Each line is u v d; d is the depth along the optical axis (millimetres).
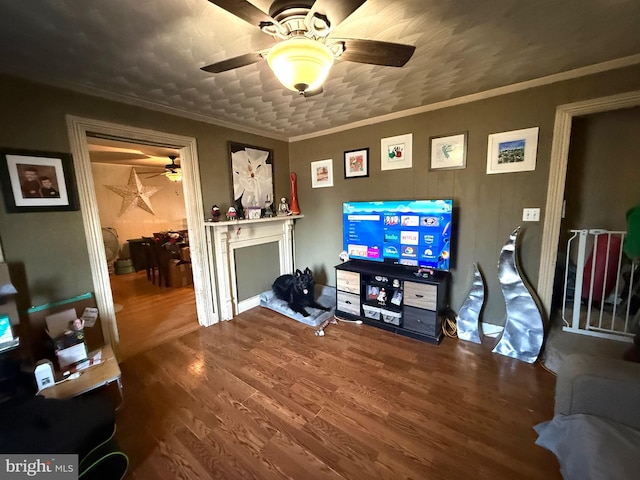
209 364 2281
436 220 2557
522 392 1870
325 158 3516
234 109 2613
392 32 1468
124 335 2811
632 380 1138
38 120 1887
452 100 2514
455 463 1387
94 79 1941
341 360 2299
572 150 2705
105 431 1329
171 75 1889
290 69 1200
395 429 1599
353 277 2918
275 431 1607
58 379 1705
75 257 2100
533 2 1241
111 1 1157
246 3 938
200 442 1546
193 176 2795
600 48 1688
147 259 4844
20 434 1205
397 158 2918
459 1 1229
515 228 2393
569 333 2195
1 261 1780
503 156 2361
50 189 1951
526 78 2127
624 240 2123
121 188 5785
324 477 1335
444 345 2504
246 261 3406
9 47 1505
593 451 994
